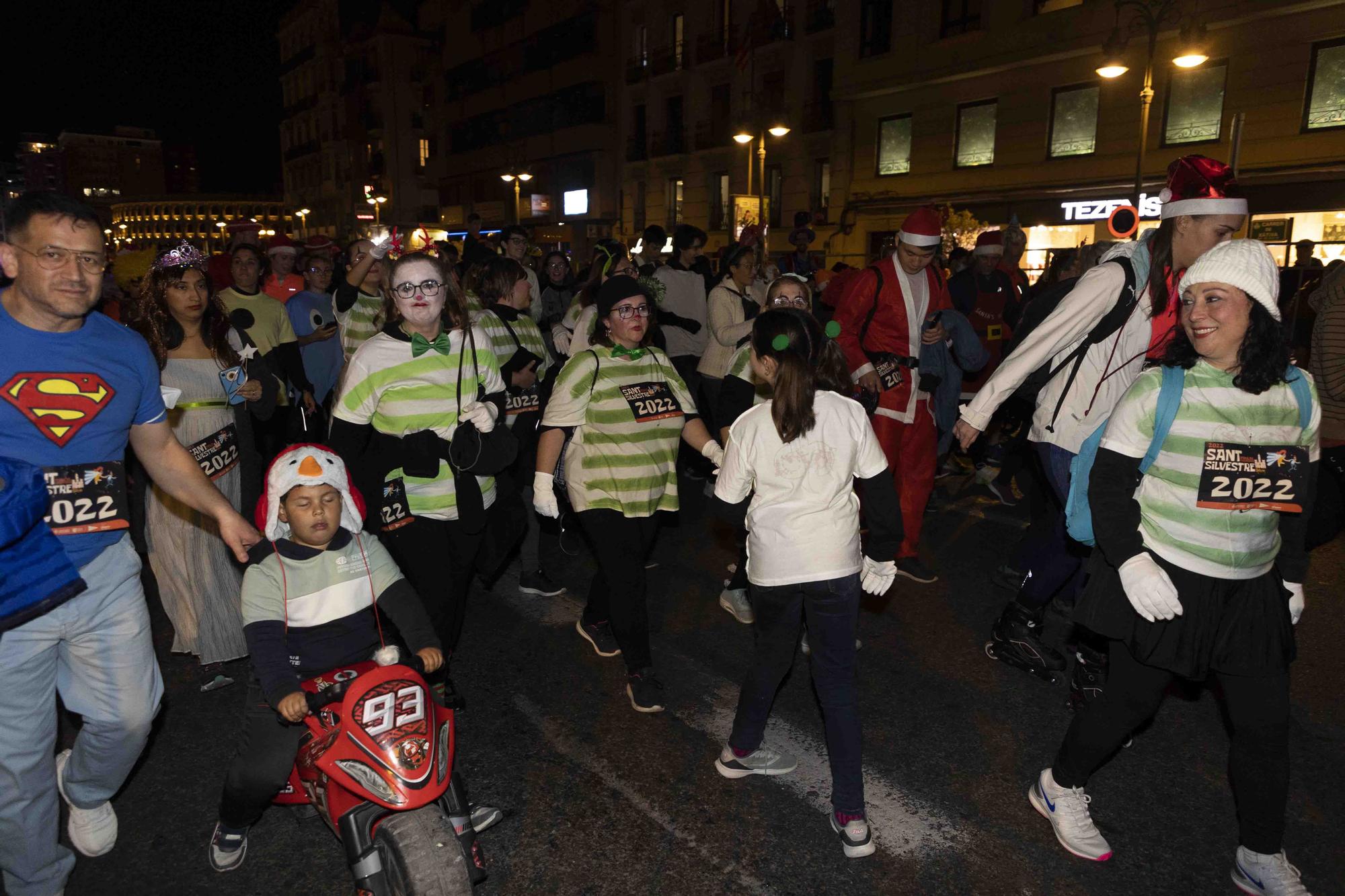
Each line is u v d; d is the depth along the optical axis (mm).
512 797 3469
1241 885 2949
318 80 66000
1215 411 2721
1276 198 17719
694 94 33406
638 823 3314
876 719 4059
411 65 56188
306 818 3037
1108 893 2957
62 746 3922
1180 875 3039
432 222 53969
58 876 2770
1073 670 4395
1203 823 3312
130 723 2816
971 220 18500
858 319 5305
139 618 2801
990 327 7969
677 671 4555
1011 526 6910
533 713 4117
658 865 3084
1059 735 3922
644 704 4109
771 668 3387
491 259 5605
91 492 2611
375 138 58031
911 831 3260
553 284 9992
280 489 2645
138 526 5703
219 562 4371
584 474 4051
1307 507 2725
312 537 2711
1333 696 4215
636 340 4059
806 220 11961
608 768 3670
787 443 3115
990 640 4875
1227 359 2711
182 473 2926
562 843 3199
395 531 3660
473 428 3670
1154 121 19406
